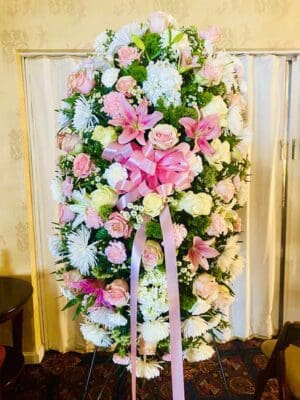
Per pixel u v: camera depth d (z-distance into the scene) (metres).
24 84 2.04
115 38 0.92
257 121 2.17
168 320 0.92
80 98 0.89
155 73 0.83
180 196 0.87
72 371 2.10
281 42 2.02
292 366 1.42
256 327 2.39
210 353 1.00
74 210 0.92
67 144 0.93
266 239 2.27
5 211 2.06
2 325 2.17
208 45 0.94
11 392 1.93
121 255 0.86
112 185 0.85
